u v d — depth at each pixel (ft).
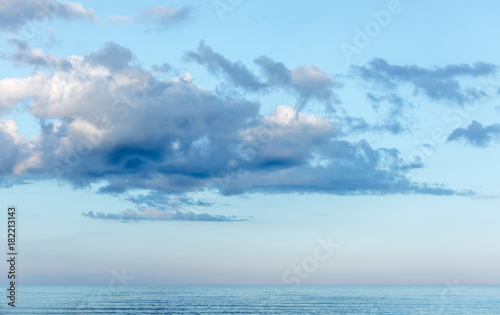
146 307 498.69
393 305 555.69
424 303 600.39
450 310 486.38
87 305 519.60
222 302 602.44
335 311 467.11
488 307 531.09
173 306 515.50
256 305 543.80
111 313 419.95
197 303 574.97
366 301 640.99
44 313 418.10
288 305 547.49
